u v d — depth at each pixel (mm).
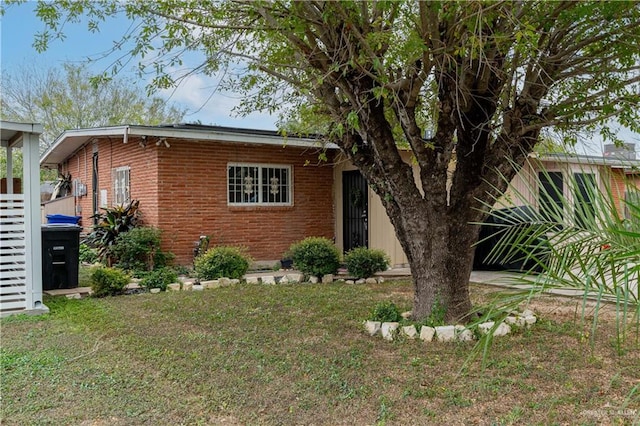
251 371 4230
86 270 10555
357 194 11914
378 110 5355
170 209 10570
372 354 4695
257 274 10156
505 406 3461
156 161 10484
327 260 9445
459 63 4930
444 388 3793
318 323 5965
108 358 4641
